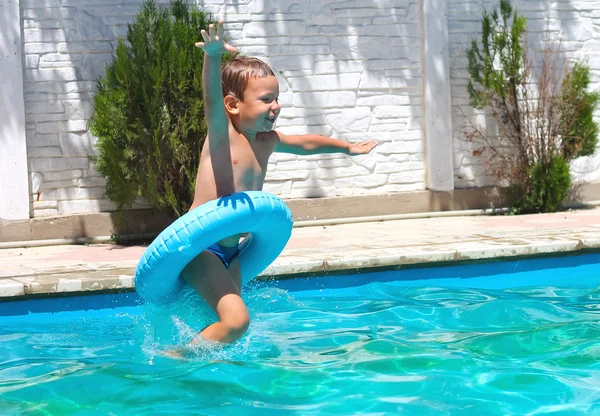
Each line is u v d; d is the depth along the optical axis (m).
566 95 9.75
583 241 6.76
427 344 4.44
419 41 9.73
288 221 4.39
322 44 9.41
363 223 9.26
